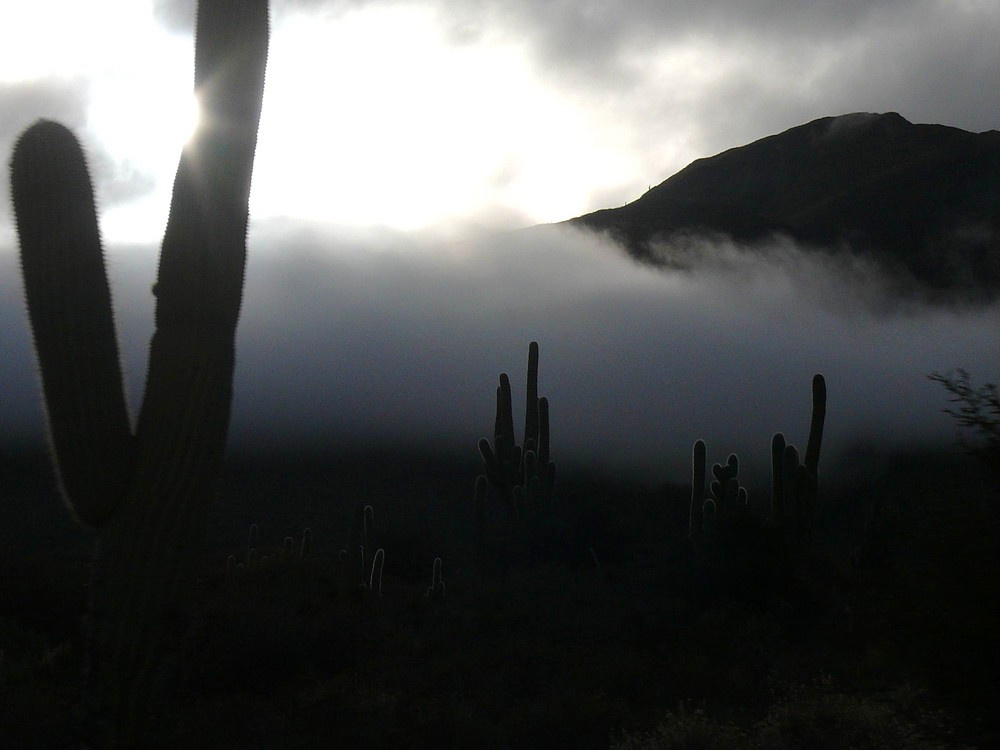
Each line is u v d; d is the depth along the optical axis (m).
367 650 16.66
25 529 39.69
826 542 30.95
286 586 20.69
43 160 6.69
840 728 9.64
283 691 13.38
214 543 43.84
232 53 7.36
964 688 6.64
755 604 20.36
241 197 7.26
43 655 14.40
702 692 13.84
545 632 19.81
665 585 23.42
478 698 13.58
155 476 6.69
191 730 10.30
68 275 6.64
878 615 7.22
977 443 7.16
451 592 26.41
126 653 6.52
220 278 7.03
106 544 6.66
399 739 10.72
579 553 31.30
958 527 6.89
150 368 6.91
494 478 34.16
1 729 9.98
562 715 11.53
